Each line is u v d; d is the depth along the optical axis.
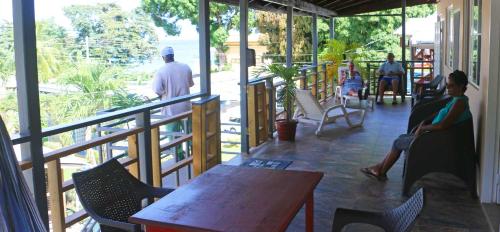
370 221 2.32
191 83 5.57
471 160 4.19
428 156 4.22
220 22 14.70
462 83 4.20
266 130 6.80
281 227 2.00
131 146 3.81
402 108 9.95
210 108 5.05
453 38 7.50
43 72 8.62
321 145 6.51
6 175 2.23
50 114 7.59
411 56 16.64
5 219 2.22
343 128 7.72
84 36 10.19
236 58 14.86
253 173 2.79
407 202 2.16
